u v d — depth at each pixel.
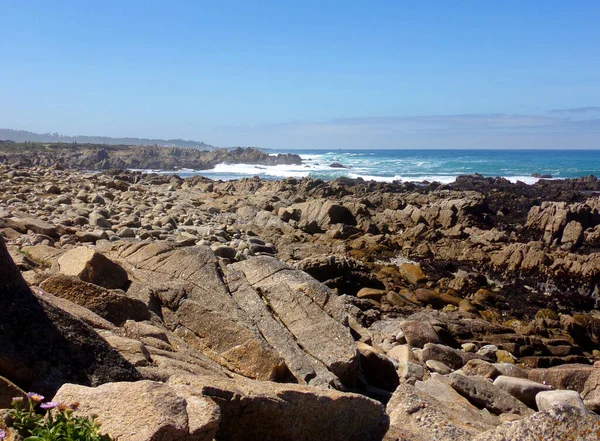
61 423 3.82
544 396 9.48
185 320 9.25
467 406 9.27
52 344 5.06
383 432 6.09
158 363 6.24
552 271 21.97
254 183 47.41
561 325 17.30
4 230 15.55
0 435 3.85
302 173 82.50
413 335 13.30
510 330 15.54
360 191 43.69
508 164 104.06
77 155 107.88
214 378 5.78
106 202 26.53
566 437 5.27
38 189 28.88
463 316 17.47
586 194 44.53
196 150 130.25
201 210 30.73
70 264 10.04
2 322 4.91
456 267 23.73
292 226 28.83
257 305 10.02
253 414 5.37
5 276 5.08
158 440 3.92
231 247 18.86
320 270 19.14
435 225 31.09
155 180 49.00
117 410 4.13
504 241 27.42
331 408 5.73
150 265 10.98
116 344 6.18
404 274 21.08
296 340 9.52
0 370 4.78
